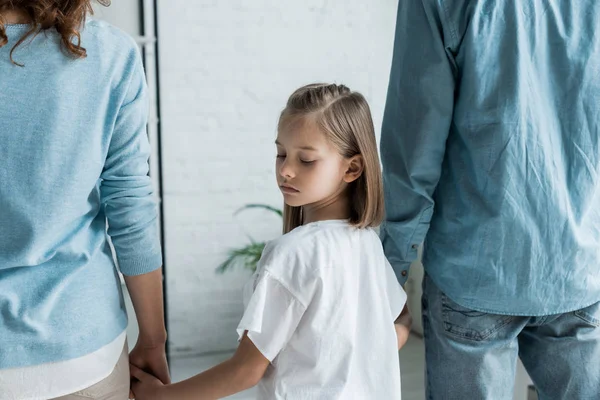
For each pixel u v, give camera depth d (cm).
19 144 94
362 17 390
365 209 123
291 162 120
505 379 146
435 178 139
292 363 114
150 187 115
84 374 103
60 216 97
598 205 139
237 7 369
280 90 382
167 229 376
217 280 385
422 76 135
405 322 140
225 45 370
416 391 316
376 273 122
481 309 139
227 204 382
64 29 95
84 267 104
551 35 132
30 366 99
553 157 133
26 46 94
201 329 386
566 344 144
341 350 113
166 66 363
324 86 123
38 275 99
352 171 123
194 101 370
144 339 128
